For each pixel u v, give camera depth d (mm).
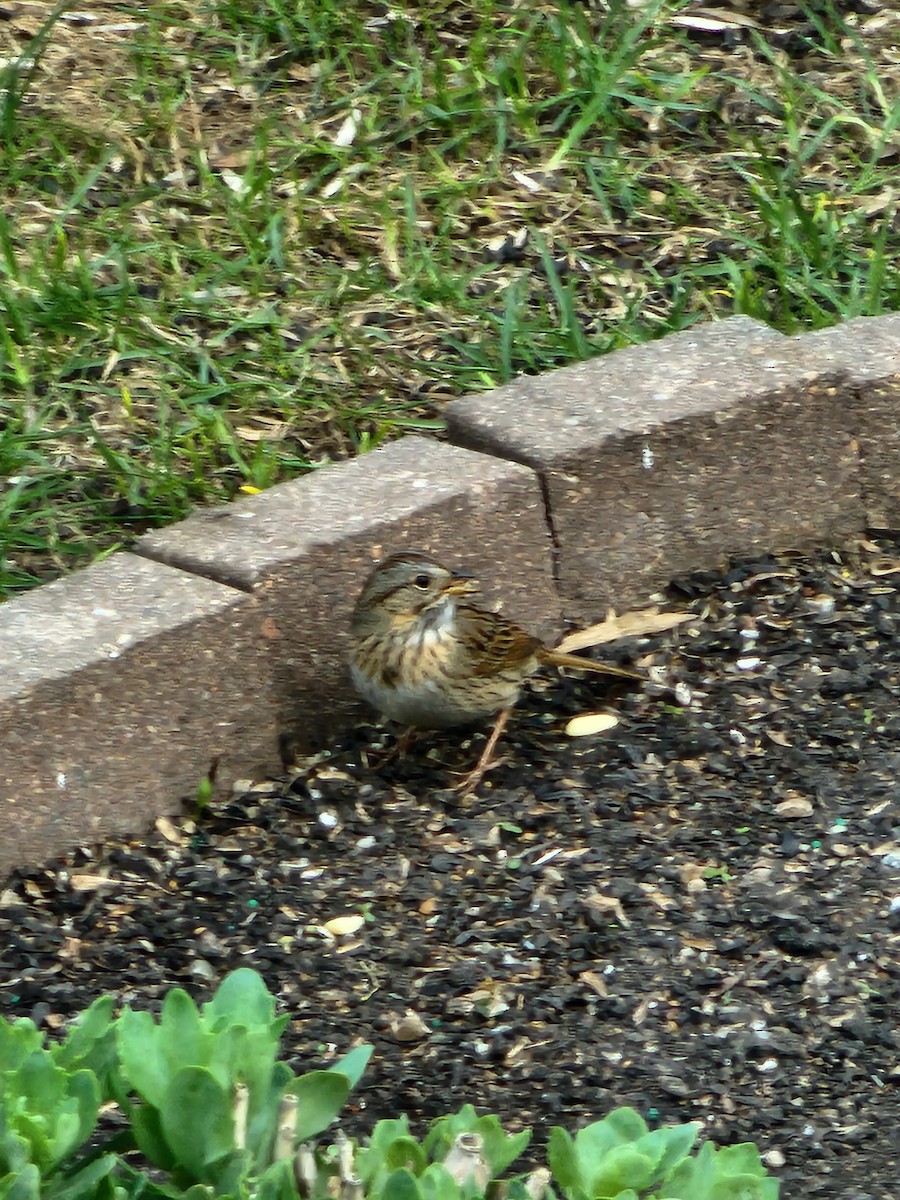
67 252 11086
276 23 12828
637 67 12750
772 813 8273
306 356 10508
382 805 8477
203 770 8406
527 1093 6797
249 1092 4070
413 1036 7090
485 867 8039
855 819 8203
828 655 9273
